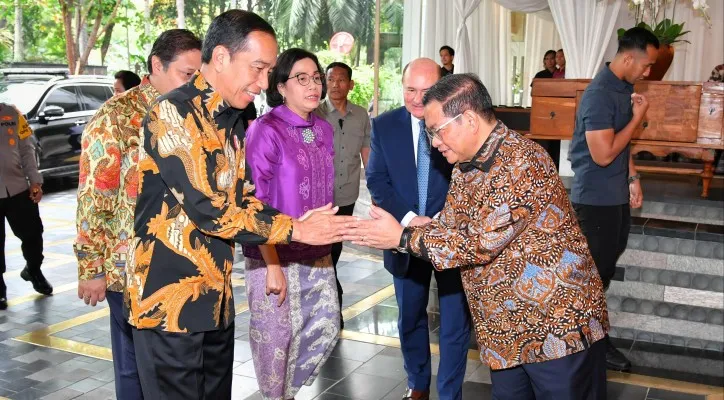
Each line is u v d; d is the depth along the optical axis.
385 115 3.51
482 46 11.96
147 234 2.16
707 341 4.67
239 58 2.10
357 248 7.45
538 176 2.24
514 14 14.61
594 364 2.35
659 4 6.63
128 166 2.70
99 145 2.65
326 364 4.26
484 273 2.34
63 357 4.36
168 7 19.20
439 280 3.38
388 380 4.04
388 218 2.42
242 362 4.28
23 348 4.50
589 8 7.21
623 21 7.49
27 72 11.46
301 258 3.11
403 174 3.42
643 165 7.05
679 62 8.27
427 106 2.32
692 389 4.00
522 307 2.28
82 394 3.82
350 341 4.66
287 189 3.02
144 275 2.16
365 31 17.88
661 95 5.13
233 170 2.19
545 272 2.24
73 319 5.11
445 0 8.66
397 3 12.00
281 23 18.19
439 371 3.45
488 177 2.28
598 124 3.80
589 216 4.01
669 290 4.75
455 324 3.37
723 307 4.62
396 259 3.42
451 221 2.47
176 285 2.16
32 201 5.54
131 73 6.12
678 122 5.11
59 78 11.29
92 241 2.71
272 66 2.15
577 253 2.28
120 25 20.17
